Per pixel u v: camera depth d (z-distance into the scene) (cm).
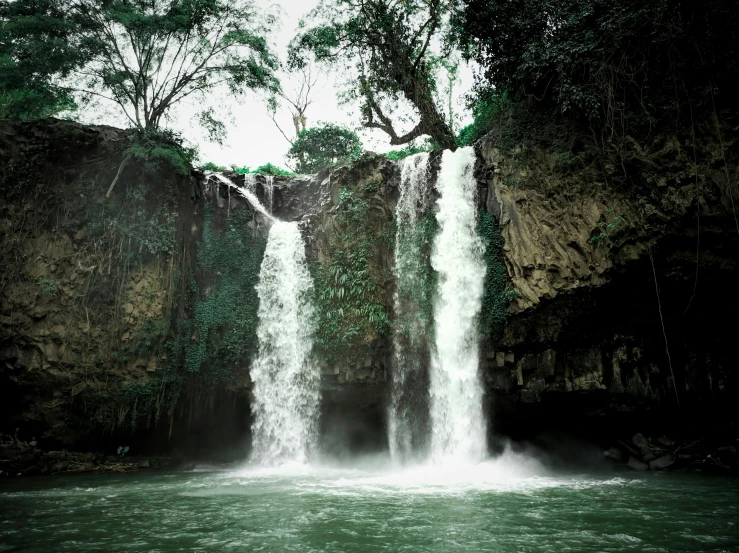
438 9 2336
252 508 993
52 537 786
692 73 1552
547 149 1728
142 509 998
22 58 1931
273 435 1828
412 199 1930
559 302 1597
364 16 2428
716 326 1566
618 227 1519
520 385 1625
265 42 2242
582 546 712
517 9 1842
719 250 1476
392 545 721
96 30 2030
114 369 1764
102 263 1839
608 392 1591
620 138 1603
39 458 1675
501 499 1066
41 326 1736
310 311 1861
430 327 1755
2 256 1764
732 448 1562
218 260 1970
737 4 1445
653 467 1559
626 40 1612
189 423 1861
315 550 701
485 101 2216
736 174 1449
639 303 1583
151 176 1945
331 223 1934
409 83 2475
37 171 1867
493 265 1698
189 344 1872
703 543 727
